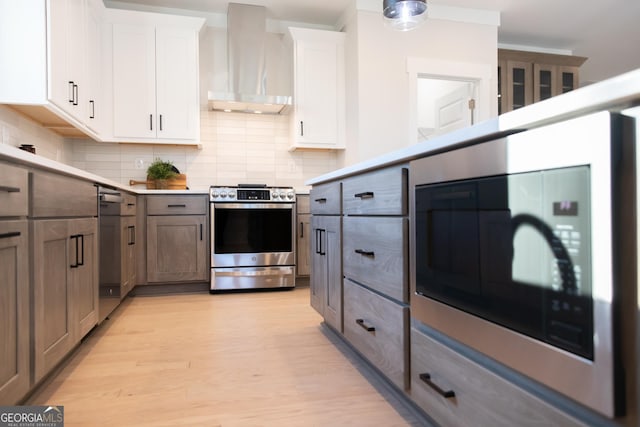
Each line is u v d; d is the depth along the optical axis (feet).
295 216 12.55
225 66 13.64
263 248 12.09
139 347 6.94
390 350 4.85
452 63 13.47
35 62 7.69
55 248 5.37
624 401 2.12
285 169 14.23
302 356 6.51
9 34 7.62
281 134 14.20
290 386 5.39
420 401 4.20
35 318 4.72
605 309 2.15
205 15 13.43
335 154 14.64
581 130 2.29
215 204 11.74
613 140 2.15
